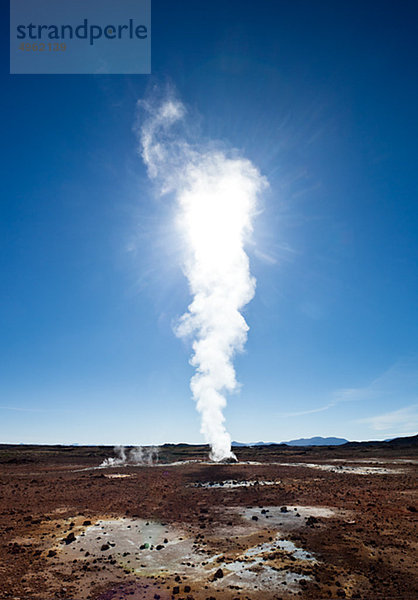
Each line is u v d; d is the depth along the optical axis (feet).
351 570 34.99
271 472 117.39
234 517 56.34
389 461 156.25
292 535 45.50
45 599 29.84
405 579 33.01
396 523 50.83
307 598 29.71
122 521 54.90
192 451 256.93
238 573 34.76
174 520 55.47
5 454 227.81
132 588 31.83
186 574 34.94
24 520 55.52
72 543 44.09
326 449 259.80
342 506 62.08
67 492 83.82
